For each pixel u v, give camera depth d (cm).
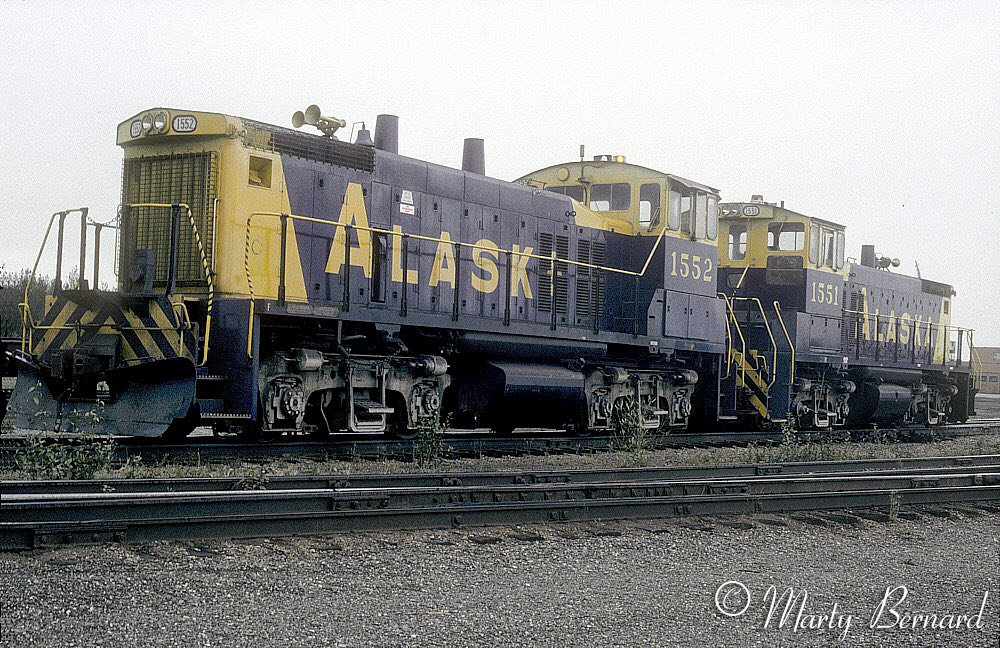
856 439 1917
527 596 598
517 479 984
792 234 1998
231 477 885
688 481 971
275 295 1135
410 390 1284
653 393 1661
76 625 495
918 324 2480
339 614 538
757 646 534
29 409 1106
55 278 1109
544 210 1509
